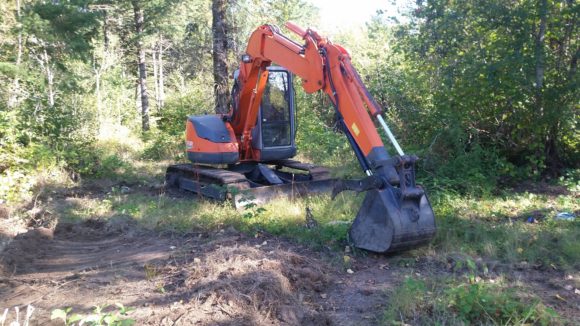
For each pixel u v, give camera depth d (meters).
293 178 10.70
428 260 6.30
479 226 7.36
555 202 9.12
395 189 6.20
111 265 6.49
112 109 26.16
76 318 4.00
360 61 16.34
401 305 4.86
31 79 13.99
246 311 4.76
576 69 10.80
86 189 12.14
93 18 14.59
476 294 4.76
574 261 6.18
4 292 5.67
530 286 5.45
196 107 19.88
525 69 10.56
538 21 10.87
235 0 15.34
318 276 5.68
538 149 11.59
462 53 11.46
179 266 6.08
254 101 10.16
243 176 9.77
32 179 11.59
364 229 6.43
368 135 6.56
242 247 6.25
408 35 12.60
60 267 6.61
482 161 11.05
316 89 7.45
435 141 11.34
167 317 4.66
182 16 24.48
